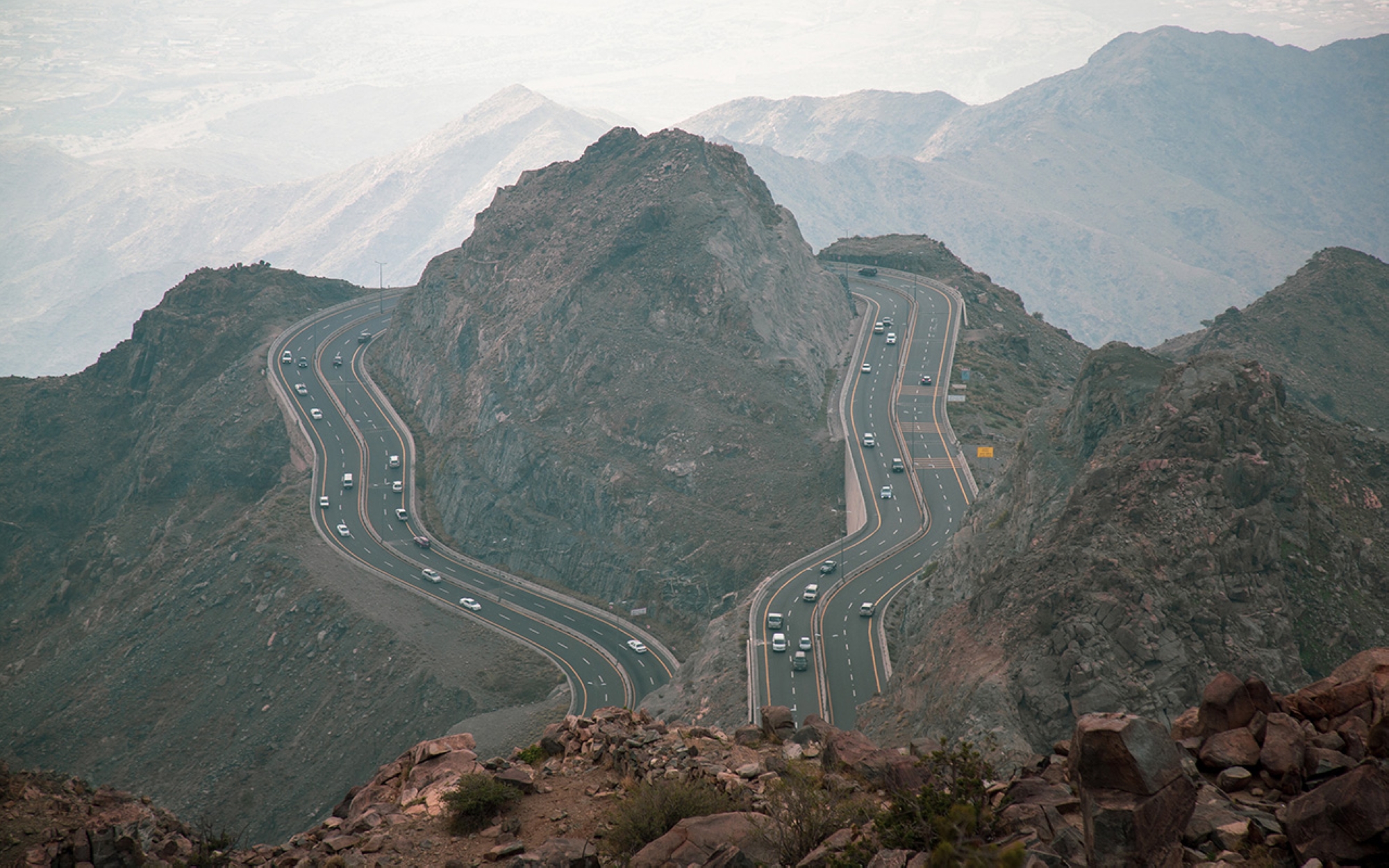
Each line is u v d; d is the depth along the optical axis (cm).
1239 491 6969
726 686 10112
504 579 16225
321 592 14988
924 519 13888
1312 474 7400
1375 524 7238
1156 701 5912
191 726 13812
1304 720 1497
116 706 14500
